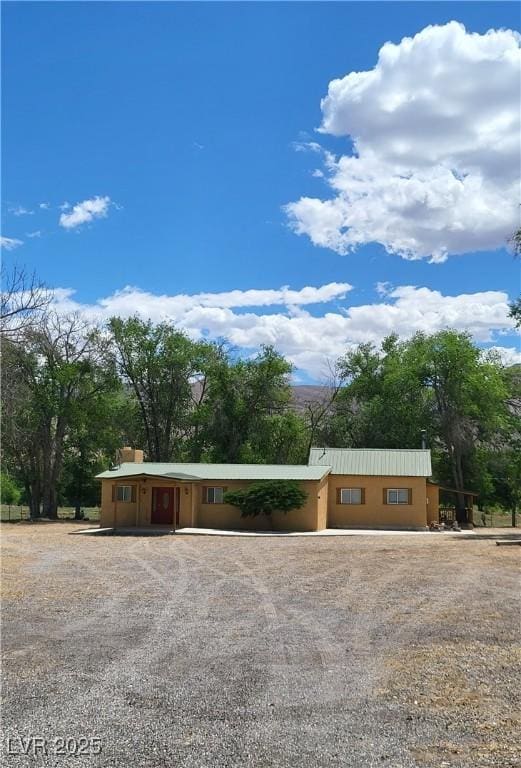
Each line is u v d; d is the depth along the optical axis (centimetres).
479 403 4888
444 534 3353
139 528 3453
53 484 4750
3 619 1180
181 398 5503
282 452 5575
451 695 766
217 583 1619
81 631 1088
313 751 607
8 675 840
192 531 3300
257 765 578
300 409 5825
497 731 657
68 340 4691
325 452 3978
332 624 1143
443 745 621
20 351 4250
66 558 2172
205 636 1054
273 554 2295
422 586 1548
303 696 762
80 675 840
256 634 1069
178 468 3778
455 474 4881
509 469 4622
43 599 1384
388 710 717
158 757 595
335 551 2377
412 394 5181
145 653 948
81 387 4712
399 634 1067
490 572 1770
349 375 5838
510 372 5244
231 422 5397
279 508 3325
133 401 5562
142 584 1602
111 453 5066
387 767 573
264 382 5394
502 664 890
